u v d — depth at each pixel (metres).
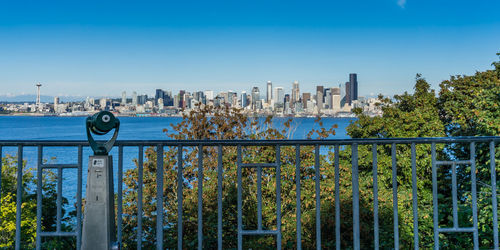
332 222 5.13
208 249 5.02
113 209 2.63
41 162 2.71
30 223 8.96
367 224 5.36
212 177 5.95
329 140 2.77
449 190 9.91
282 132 7.17
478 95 8.84
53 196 9.90
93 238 2.54
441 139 2.81
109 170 2.60
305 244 5.05
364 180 8.36
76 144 2.69
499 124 7.80
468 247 5.39
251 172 6.31
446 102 12.74
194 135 7.11
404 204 7.59
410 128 11.38
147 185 6.28
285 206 5.98
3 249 4.77
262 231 2.79
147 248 5.15
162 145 2.73
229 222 5.53
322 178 6.51
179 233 2.76
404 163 10.03
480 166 7.66
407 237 5.85
